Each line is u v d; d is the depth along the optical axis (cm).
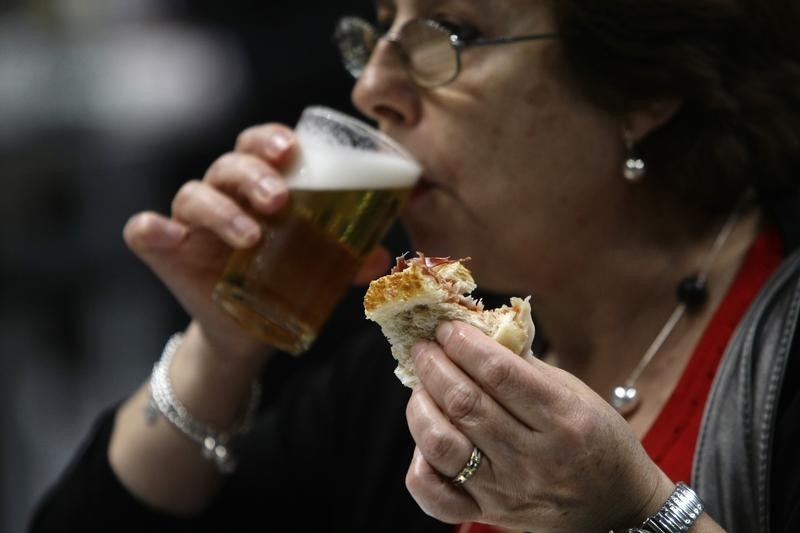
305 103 1005
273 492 660
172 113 1073
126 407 662
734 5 514
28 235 1158
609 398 547
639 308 545
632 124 522
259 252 524
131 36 1105
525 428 350
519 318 366
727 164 526
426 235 545
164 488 631
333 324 922
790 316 459
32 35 1134
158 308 1179
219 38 1046
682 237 546
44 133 1125
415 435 359
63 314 1188
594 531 376
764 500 428
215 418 621
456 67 511
